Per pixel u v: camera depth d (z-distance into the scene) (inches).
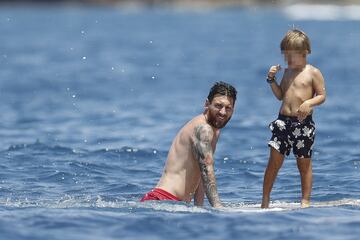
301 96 1145.4
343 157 1636.3
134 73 4281.5
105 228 982.4
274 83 1166.3
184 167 1122.0
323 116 2316.7
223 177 1450.5
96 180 1408.7
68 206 1117.7
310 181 1162.0
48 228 981.2
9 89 3344.0
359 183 1371.8
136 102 2834.6
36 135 1999.3
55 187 1344.7
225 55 5861.2
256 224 1003.9
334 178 1419.8
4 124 2225.6
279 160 1158.3
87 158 1622.8
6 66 4771.2
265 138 1924.2
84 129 2119.8
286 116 1154.7
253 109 2568.9
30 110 2591.0
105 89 3371.1
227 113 1113.4
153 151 1710.1
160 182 1136.8
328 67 4527.6
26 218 1027.9
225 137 1932.8
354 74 4001.0
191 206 1091.3
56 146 1754.4
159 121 2290.8
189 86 3511.3
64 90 3316.9
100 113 2497.5
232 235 956.6
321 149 1747.0
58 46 7121.1
